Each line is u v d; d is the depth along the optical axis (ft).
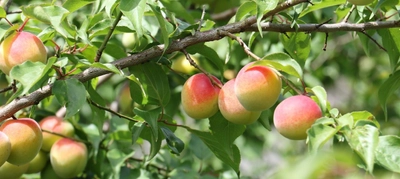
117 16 3.60
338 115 3.44
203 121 5.92
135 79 3.50
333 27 3.77
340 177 2.61
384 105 3.95
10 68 3.51
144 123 3.80
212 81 3.68
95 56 3.88
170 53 3.80
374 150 3.17
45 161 4.42
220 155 3.95
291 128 3.41
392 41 3.94
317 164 2.56
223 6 5.40
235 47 5.16
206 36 3.71
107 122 5.21
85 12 5.15
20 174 4.02
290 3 3.63
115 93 5.91
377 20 3.83
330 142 3.76
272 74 3.45
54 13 3.47
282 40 4.08
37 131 3.59
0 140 3.44
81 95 3.46
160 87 3.86
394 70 3.96
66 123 4.42
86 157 4.37
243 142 5.95
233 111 3.57
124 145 4.54
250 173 7.44
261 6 3.52
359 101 7.35
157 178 4.48
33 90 3.66
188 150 5.24
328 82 7.00
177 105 5.08
